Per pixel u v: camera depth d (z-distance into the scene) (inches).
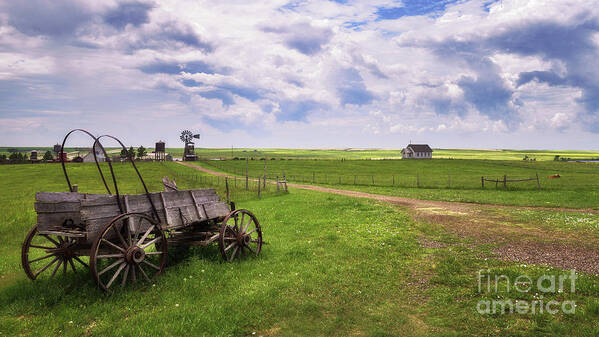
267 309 249.0
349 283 301.4
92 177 2251.5
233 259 367.6
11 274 341.4
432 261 365.7
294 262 361.4
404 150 6181.1
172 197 336.2
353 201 928.3
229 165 3912.4
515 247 414.6
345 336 216.2
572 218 605.0
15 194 1294.3
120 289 273.0
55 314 241.0
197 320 226.8
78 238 294.0
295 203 903.1
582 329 209.6
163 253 313.0
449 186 1422.2
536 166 3467.0
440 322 231.3
